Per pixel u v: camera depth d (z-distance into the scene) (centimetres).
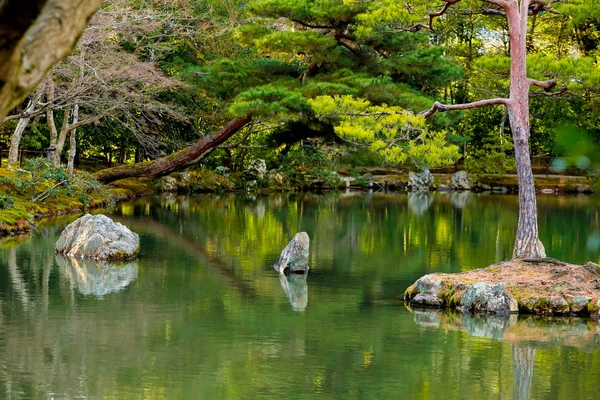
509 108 1602
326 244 2266
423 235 2484
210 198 3828
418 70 3058
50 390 915
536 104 2638
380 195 4312
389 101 2903
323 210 3300
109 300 1430
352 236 2453
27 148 3800
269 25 3478
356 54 3189
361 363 1052
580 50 2730
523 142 1580
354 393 912
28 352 1077
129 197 3594
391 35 3075
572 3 1698
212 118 3922
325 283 1653
